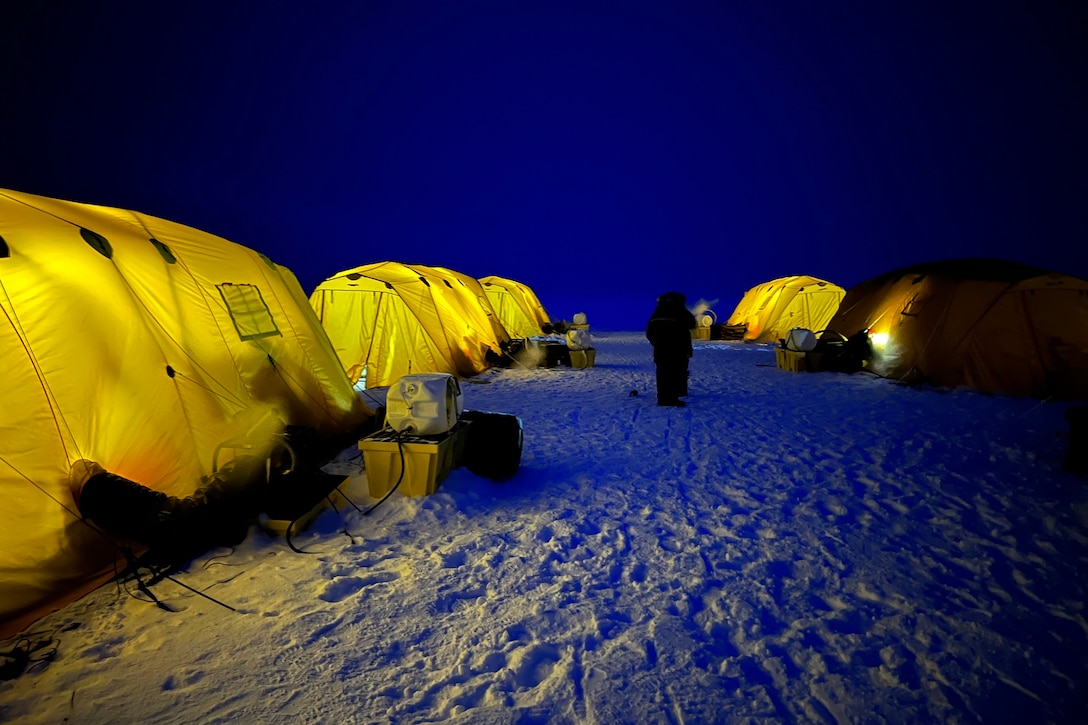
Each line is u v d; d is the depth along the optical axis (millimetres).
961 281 9867
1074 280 8820
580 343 13602
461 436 4980
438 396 4527
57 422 3348
